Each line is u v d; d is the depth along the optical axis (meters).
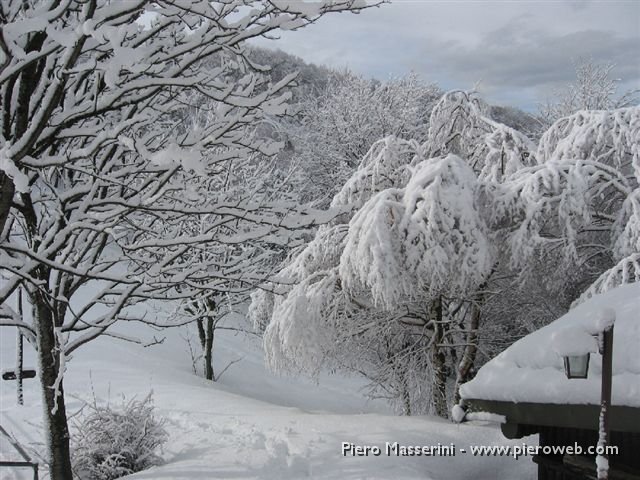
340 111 28.36
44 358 6.60
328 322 11.87
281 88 5.73
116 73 4.14
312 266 12.38
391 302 10.37
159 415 10.51
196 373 19.39
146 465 8.00
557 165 10.99
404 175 12.73
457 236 10.14
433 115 14.19
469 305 13.23
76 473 7.81
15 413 10.82
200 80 5.44
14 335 17.53
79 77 5.98
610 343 4.20
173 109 6.95
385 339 13.51
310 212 6.48
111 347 18.31
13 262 5.77
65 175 7.14
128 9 4.42
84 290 22.84
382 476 6.88
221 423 9.64
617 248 10.91
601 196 11.78
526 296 12.79
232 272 7.36
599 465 4.14
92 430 8.29
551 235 11.40
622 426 4.38
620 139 11.74
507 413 5.29
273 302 13.68
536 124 28.11
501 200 10.98
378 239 10.13
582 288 12.65
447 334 13.16
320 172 28.16
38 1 5.89
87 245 6.42
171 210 5.87
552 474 6.54
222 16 5.26
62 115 5.55
